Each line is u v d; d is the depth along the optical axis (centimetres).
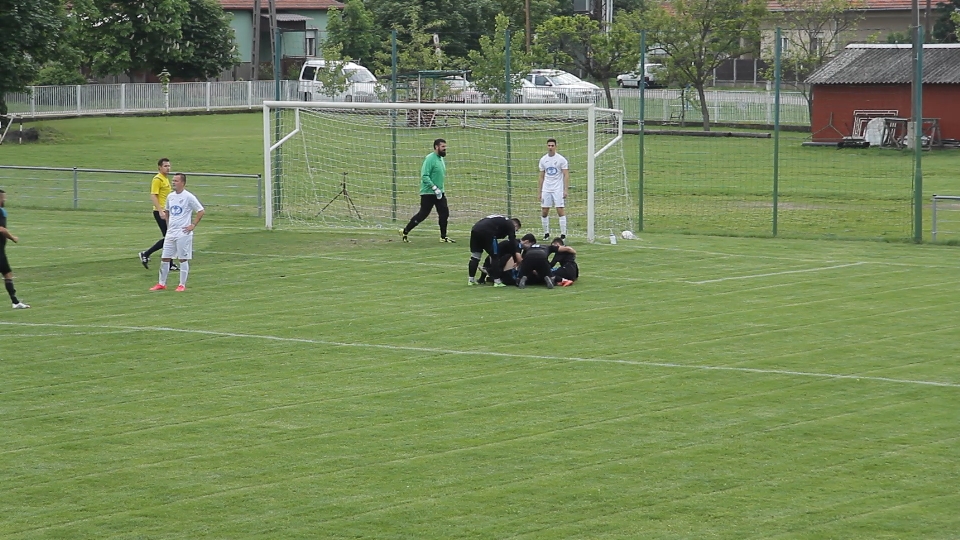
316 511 1442
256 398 1917
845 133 7188
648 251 3422
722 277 2978
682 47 7775
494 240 2858
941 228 3988
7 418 1817
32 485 1539
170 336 2341
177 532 1386
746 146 6994
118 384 2003
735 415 1800
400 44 7212
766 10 7825
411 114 4912
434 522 1403
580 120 5053
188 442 1700
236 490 1513
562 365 2105
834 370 2055
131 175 5606
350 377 2038
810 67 8394
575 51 9075
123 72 9144
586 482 1527
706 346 2234
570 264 2894
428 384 1988
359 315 2527
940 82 6906
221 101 9125
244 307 2619
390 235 3738
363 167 4878
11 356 2188
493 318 2492
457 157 5181
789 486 1505
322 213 4253
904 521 1390
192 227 2808
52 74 8669
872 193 4966
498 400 1891
